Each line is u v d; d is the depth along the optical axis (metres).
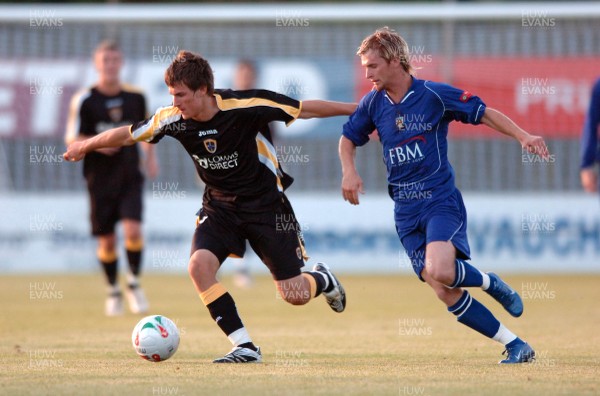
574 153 57.97
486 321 21.66
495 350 24.55
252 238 22.62
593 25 59.06
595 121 33.31
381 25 60.41
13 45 59.00
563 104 58.31
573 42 59.09
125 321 33.34
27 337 28.11
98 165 36.41
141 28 60.12
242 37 60.38
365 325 31.69
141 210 37.09
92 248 55.56
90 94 37.16
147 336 21.53
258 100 21.91
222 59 59.97
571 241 54.34
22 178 57.66
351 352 24.02
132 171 36.88
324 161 58.31
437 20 59.28
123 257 57.75
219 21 58.03
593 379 18.61
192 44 60.41
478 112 21.56
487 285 21.55
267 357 22.84
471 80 58.75
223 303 21.78
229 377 18.97
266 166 22.47
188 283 52.12
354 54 60.03
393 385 17.81
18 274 55.31
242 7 57.12
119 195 36.72
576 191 57.69
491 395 16.61
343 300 24.95
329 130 58.31
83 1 83.69
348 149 22.94
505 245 54.44
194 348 25.12
